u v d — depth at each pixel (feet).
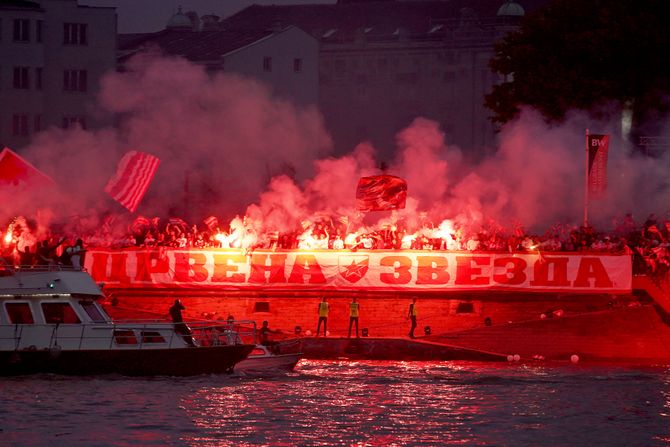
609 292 575.38
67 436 388.78
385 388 477.77
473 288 582.76
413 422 416.26
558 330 563.89
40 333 472.03
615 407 444.96
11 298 473.26
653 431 409.28
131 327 481.46
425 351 559.38
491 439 396.37
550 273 579.89
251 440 388.37
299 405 440.86
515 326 565.53
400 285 586.45
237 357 493.36
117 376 479.00
